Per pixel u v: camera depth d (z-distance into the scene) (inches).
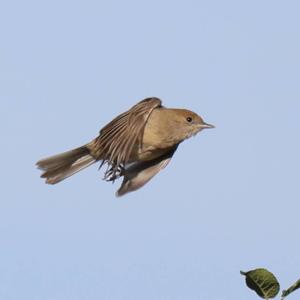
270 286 271.1
